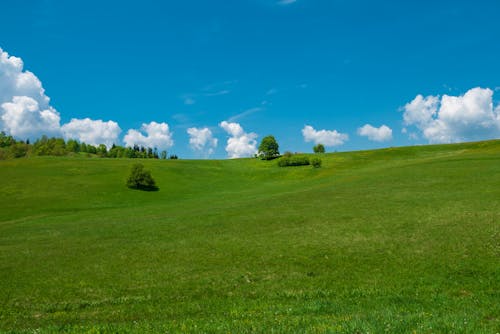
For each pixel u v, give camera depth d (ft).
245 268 74.49
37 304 59.11
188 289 64.39
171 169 398.83
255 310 50.90
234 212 144.25
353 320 40.04
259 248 87.92
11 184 295.48
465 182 159.94
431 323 37.63
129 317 51.93
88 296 62.49
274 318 44.27
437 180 174.29
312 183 281.33
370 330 35.83
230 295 60.59
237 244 93.20
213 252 87.61
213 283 66.85
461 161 238.68
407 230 91.76
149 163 430.61
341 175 315.78
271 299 57.57
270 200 174.91
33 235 133.90
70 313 54.90
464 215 100.17
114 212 196.85
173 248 94.07
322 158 459.73
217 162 493.36
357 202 138.10
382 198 141.28
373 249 80.43
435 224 94.22
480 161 227.20
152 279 70.49
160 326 41.88
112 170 367.04
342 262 74.33
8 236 135.33
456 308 47.01
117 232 124.36
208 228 116.37
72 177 326.44
